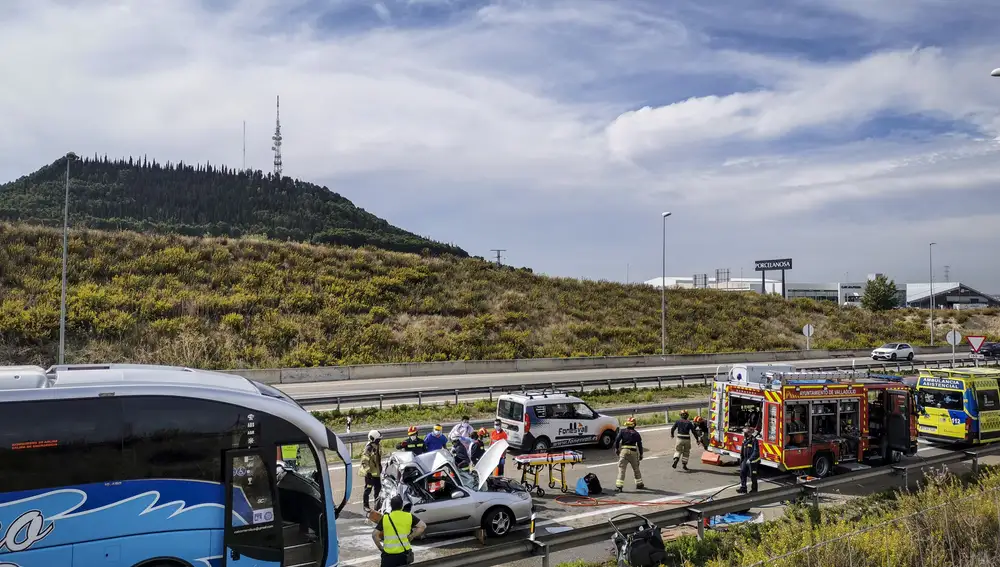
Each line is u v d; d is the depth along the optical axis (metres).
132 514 7.77
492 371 38.81
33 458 7.41
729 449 17.47
